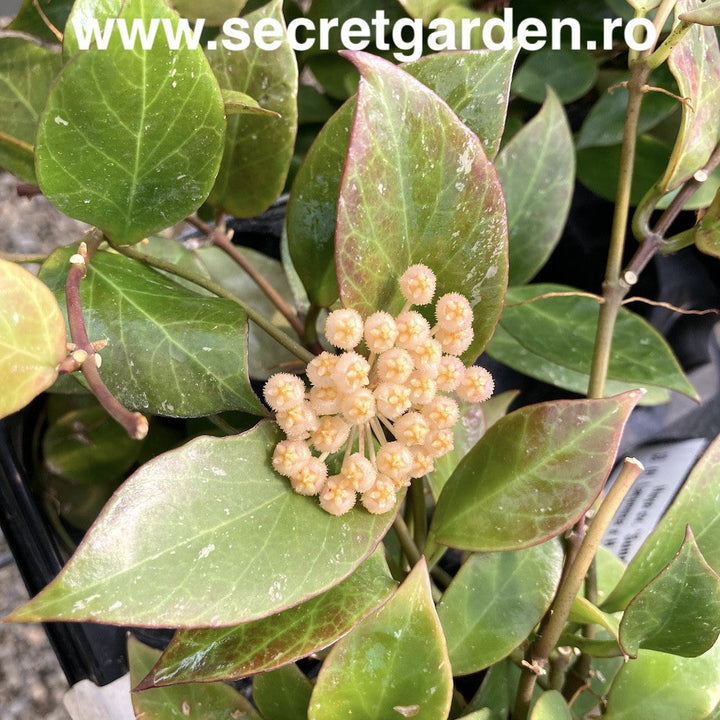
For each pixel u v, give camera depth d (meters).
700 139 0.22
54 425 0.27
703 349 0.36
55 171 0.18
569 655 0.22
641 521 0.31
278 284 0.31
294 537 0.16
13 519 0.25
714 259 0.37
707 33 0.22
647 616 0.18
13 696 0.41
